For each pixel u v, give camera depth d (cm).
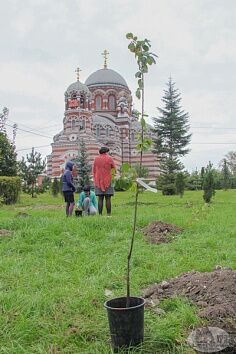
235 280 415
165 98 5034
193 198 2522
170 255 616
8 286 469
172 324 344
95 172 1110
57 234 753
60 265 563
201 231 853
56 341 330
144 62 340
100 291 442
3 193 2038
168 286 446
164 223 834
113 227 828
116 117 6375
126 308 317
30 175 2962
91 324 359
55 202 2275
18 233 735
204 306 381
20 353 309
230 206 1686
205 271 531
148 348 316
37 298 408
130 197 2559
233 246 691
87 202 1171
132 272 523
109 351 313
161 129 5016
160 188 3503
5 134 2911
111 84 6488
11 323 358
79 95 5706
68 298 419
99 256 614
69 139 5547
